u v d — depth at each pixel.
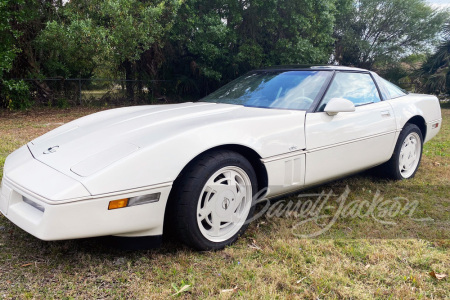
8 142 5.80
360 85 3.65
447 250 2.49
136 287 2.02
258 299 1.91
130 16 10.93
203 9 13.51
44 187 2.04
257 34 14.34
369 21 19.36
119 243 2.23
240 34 14.22
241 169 2.53
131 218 2.10
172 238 2.60
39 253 2.38
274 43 14.63
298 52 13.70
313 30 14.05
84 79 14.01
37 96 13.42
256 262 2.30
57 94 13.76
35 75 12.78
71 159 2.23
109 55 11.46
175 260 2.32
